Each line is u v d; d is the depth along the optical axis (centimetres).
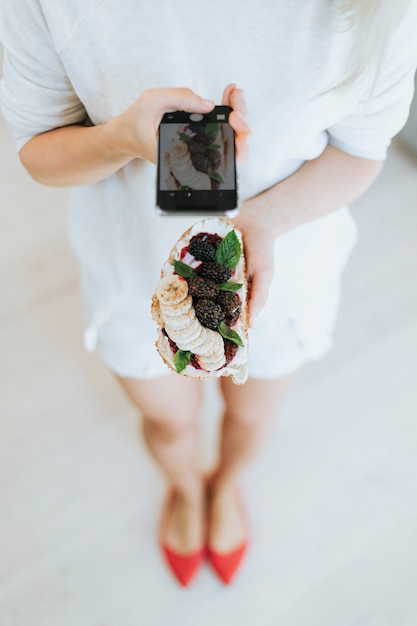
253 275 86
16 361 173
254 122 80
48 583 150
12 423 166
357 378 171
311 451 164
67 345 175
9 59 80
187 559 150
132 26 72
